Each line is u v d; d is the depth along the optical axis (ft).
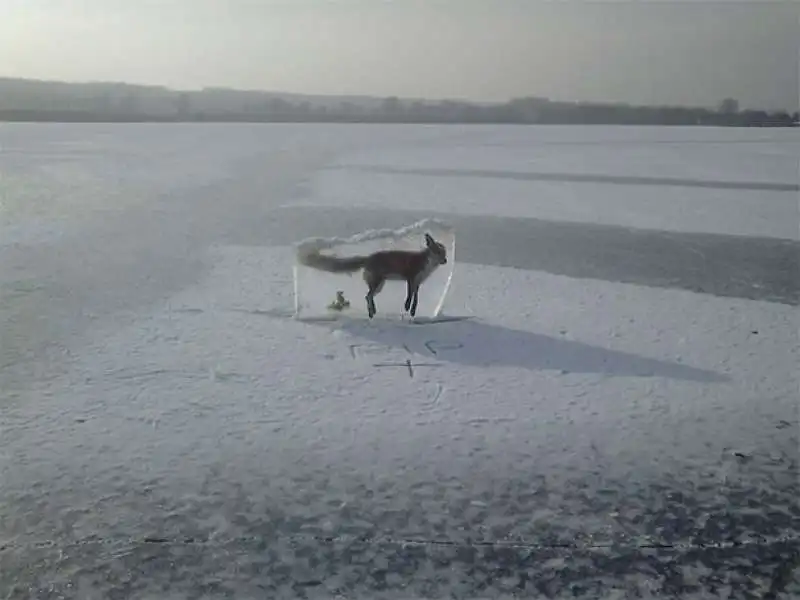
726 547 10.43
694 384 15.15
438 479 11.69
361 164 56.49
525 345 17.10
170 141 83.30
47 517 10.75
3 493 11.21
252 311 19.22
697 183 44.73
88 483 11.50
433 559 10.09
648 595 9.60
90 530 10.52
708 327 18.62
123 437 12.79
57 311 19.17
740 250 26.81
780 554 10.31
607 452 12.51
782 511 11.15
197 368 15.64
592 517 10.94
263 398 14.26
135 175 48.08
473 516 10.89
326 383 14.94
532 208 35.24
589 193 40.42
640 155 65.31
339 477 11.70
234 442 12.65
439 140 88.33
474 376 15.38
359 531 10.55
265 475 11.73
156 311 19.25
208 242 27.37
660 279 22.98
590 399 14.39
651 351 16.93
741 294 21.54
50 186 41.73
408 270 17.80
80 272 22.89
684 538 10.59
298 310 18.44
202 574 9.79
